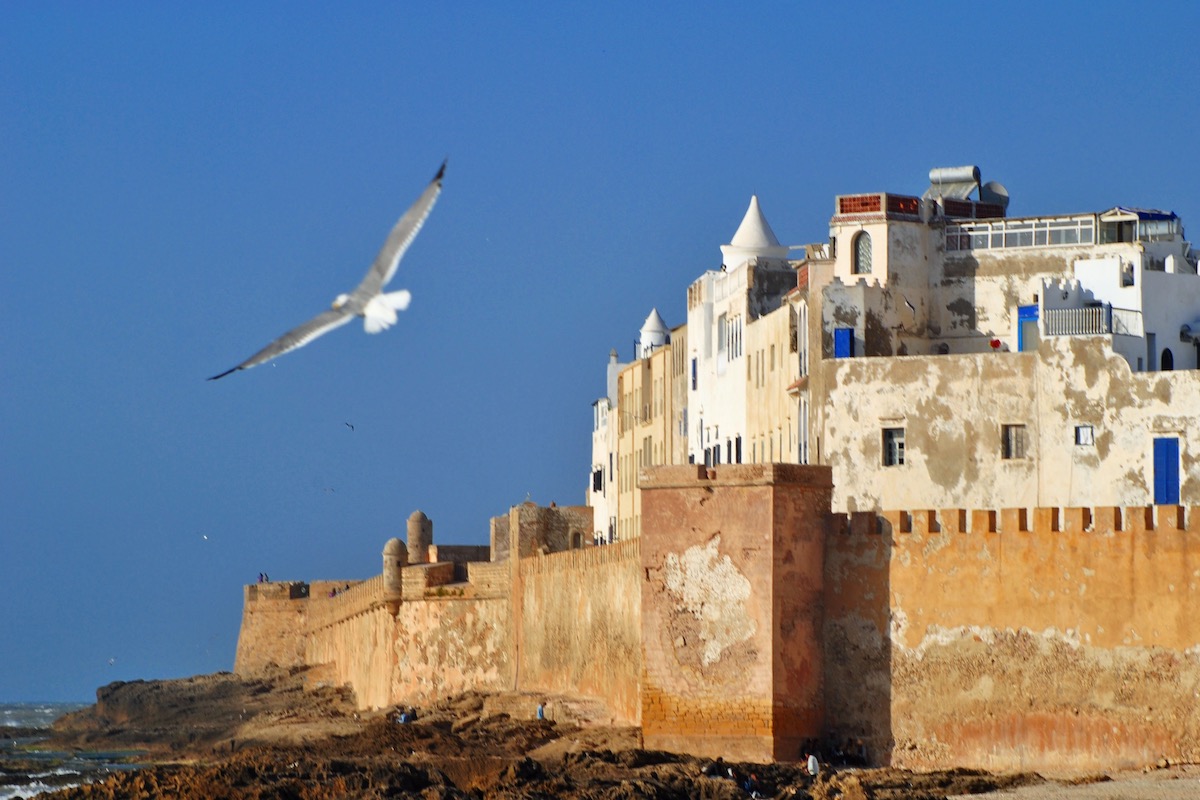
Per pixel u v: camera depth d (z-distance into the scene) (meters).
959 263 178.38
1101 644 134.75
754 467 142.88
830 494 144.62
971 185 188.00
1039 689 136.38
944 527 140.50
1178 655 132.38
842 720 142.50
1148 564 133.75
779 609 141.88
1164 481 154.25
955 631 139.50
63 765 199.38
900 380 163.00
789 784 133.00
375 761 147.75
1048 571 136.75
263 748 180.38
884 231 177.12
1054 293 164.75
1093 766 134.12
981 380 160.50
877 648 141.75
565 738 159.88
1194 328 170.38
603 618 172.88
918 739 139.88
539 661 192.38
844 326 173.75
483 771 146.12
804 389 173.00
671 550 144.88
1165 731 132.38
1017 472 158.88
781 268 198.50
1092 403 156.88
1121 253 174.12
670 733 144.00
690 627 144.00
